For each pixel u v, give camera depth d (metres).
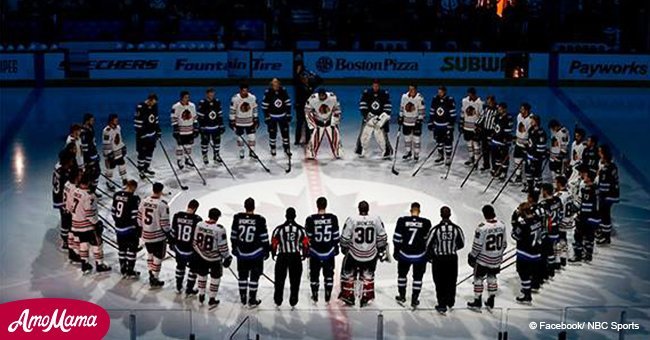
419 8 31.12
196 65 27.94
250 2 31.42
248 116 18.84
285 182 17.75
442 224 11.84
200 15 31.45
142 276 13.34
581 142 15.72
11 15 30.59
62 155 14.01
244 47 30.50
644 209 16.64
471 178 18.20
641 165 19.58
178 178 17.95
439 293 12.03
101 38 30.53
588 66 28.36
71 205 13.05
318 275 12.28
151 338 11.30
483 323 11.85
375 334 11.48
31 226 15.38
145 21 30.78
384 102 19.33
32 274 13.33
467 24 30.53
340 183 17.73
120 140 16.89
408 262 12.09
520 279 12.78
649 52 28.64
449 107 18.44
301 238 11.91
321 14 31.14
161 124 22.97
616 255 14.39
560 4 31.50
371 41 30.48
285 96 18.80
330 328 11.64
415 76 28.23
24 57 27.47
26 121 23.00
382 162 19.28
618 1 31.12
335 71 28.11
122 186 17.45
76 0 31.36
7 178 18.12
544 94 27.16
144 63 27.84
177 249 12.42
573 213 13.45
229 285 13.06
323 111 19.02
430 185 17.69
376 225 12.00
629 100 26.44
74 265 13.70
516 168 17.52
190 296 12.60
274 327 11.65
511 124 17.58
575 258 14.05
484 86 28.33
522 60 28.23
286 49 28.89
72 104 25.17
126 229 12.93
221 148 20.42
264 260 13.36
